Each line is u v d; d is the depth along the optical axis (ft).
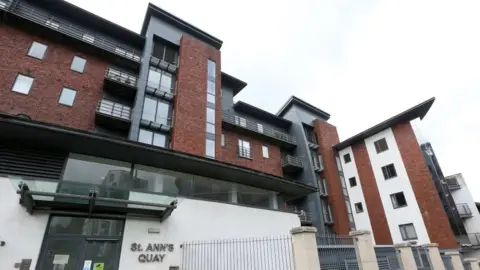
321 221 68.33
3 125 24.32
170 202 28.99
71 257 24.31
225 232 33.71
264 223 38.29
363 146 82.43
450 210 68.90
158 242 28.60
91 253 25.35
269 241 31.37
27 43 45.78
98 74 51.47
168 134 53.67
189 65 62.23
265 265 28.99
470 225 74.18
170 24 67.51
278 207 43.55
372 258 23.52
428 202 63.87
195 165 34.88
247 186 41.34
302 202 73.97
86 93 47.93
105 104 48.37
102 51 52.70
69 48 50.39
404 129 74.08
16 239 22.38
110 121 46.47
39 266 22.58
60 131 26.27
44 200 23.94
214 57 69.51
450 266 36.52
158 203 28.19
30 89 42.37
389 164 74.49
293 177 79.20
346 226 72.95
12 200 23.54
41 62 45.73
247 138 73.67
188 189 34.86
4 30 44.29
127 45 59.62
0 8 43.50
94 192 24.30
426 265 32.45
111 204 26.43
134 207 27.78
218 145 57.98
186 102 56.75
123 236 27.25
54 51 48.24
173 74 61.36
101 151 30.22
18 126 24.76
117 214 27.73
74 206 25.63
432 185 64.44
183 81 58.95
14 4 47.39
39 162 27.63
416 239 63.21
